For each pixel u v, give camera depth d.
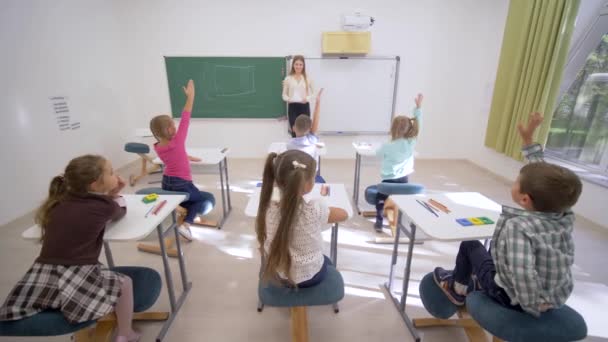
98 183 1.29
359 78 4.59
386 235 2.67
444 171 4.44
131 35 4.43
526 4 3.54
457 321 1.65
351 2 4.31
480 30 4.40
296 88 4.21
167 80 4.61
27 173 3.04
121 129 4.46
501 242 1.07
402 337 1.65
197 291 1.98
